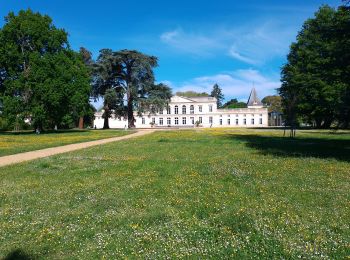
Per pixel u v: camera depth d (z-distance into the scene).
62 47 56.69
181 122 127.12
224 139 35.69
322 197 9.12
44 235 6.60
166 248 5.91
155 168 14.62
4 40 50.34
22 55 50.44
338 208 8.09
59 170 14.66
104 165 15.92
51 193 10.05
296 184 10.82
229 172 13.07
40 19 53.03
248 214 7.51
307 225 6.91
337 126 22.78
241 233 6.55
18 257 5.69
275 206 8.20
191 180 11.58
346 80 21.95
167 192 9.89
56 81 50.50
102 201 8.91
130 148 25.33
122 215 7.68
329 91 45.16
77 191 10.20
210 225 7.04
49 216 7.78
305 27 60.97
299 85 50.78
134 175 12.95
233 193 9.55
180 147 25.69
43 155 21.31
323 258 5.45
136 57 71.19
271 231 6.60
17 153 22.62
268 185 10.64
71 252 5.92
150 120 127.81
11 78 50.06
